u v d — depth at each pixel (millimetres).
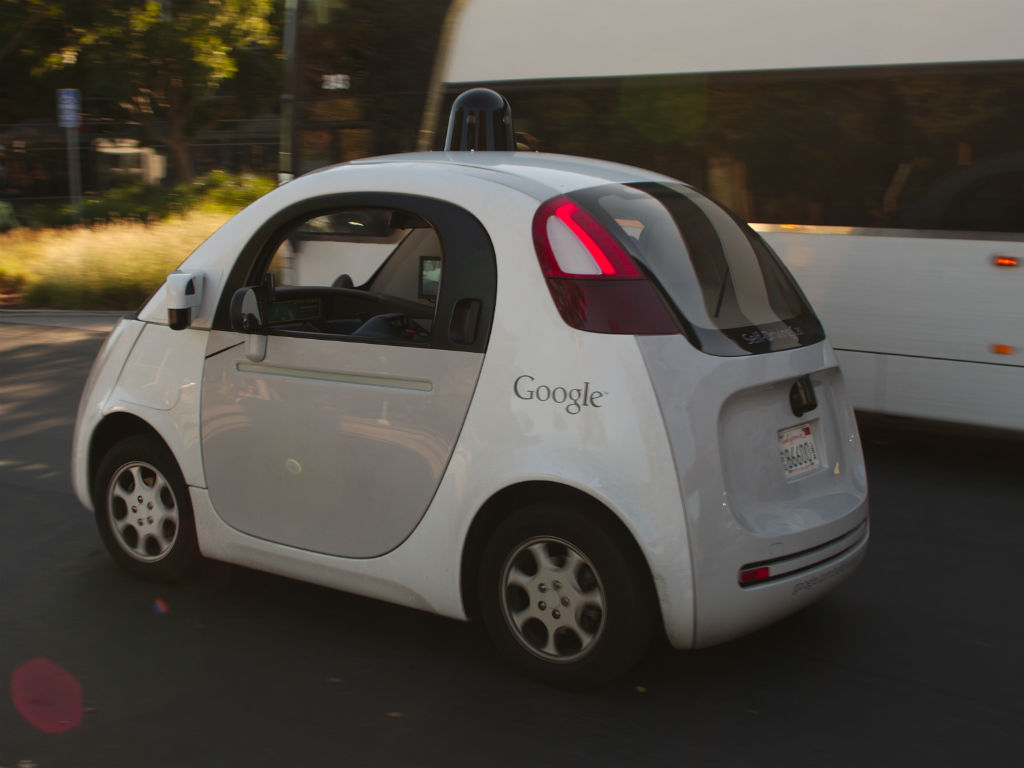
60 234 18547
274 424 4078
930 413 6738
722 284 3824
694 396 3424
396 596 3912
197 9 31141
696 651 4051
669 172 7758
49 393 9070
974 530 5543
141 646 4133
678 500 3363
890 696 3734
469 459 3645
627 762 3305
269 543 4160
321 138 9570
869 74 6883
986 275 6449
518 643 3734
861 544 3951
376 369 3846
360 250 5805
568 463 3457
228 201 24672
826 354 4008
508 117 5582
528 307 3570
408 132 9070
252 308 4082
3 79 34156
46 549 5227
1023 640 4203
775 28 7238
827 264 7062
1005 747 3406
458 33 8719
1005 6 6414
